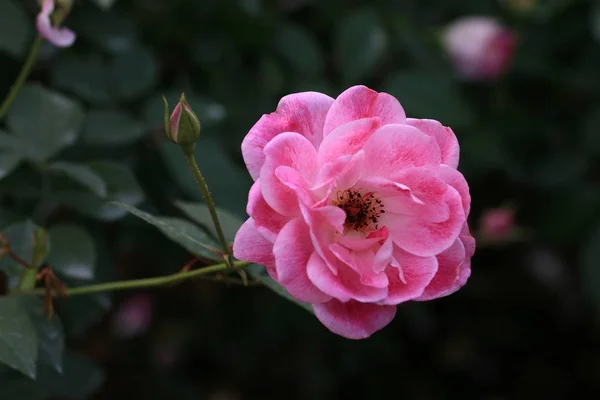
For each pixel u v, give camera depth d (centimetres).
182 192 62
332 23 72
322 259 42
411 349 91
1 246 47
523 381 94
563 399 94
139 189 53
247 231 42
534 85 74
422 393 88
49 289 48
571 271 89
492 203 78
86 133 55
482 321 92
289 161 42
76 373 55
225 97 64
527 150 74
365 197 43
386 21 70
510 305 92
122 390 87
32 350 44
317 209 41
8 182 53
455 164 43
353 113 43
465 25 72
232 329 82
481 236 64
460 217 43
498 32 71
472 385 92
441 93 66
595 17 69
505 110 75
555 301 93
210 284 82
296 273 41
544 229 75
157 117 57
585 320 93
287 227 41
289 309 77
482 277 91
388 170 43
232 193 56
